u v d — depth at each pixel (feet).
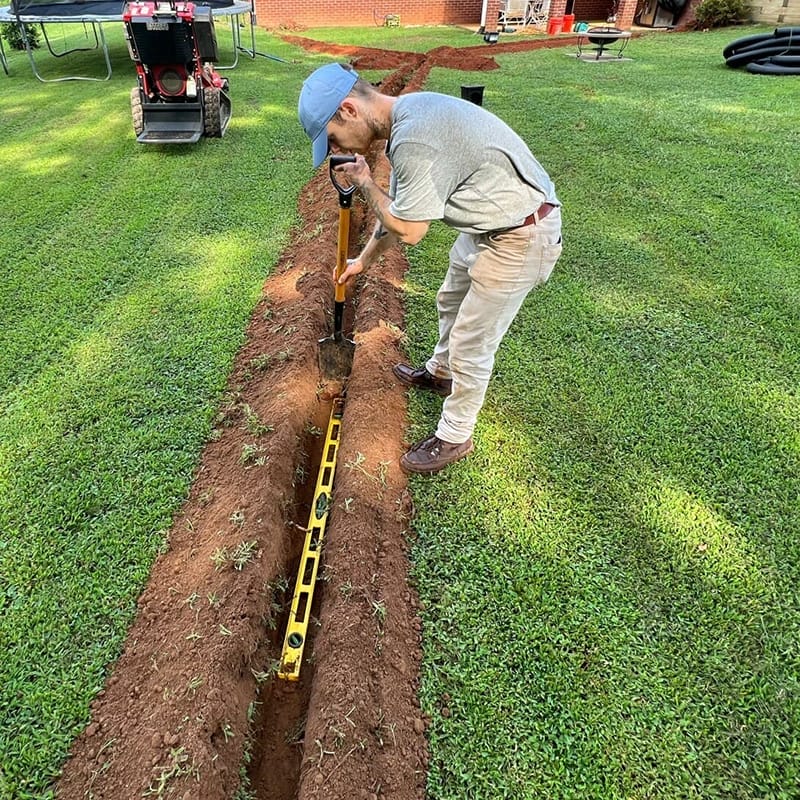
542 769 6.14
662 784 6.01
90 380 10.88
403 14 57.57
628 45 43.70
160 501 8.79
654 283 13.76
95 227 16.31
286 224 16.48
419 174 6.31
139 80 21.38
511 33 51.62
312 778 5.97
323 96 6.41
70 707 6.61
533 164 7.06
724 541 8.21
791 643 7.09
